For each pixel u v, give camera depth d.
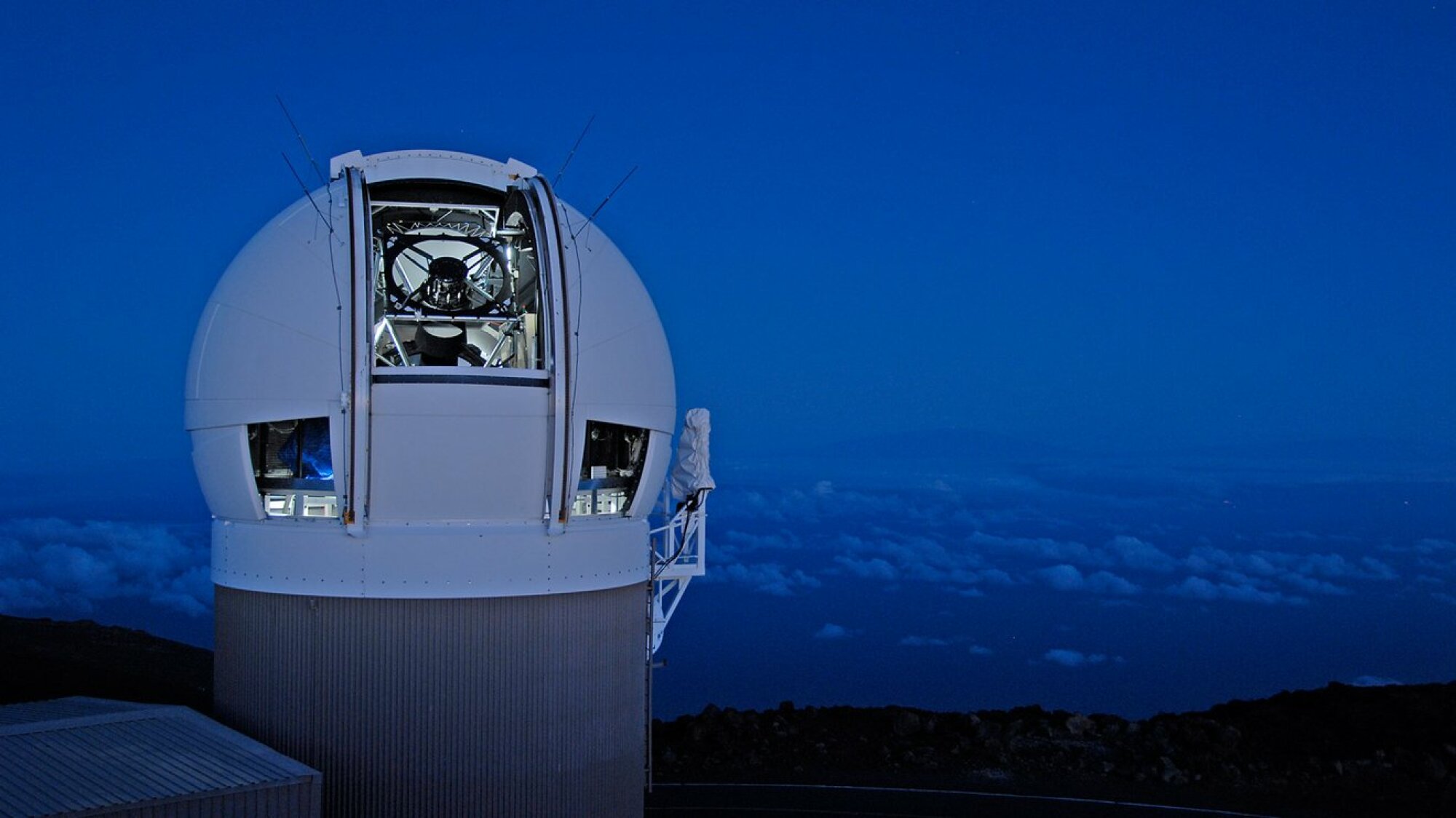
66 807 11.58
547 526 14.20
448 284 14.98
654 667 17.17
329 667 14.08
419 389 13.52
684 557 17.39
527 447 13.90
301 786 12.84
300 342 13.63
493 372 13.71
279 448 14.46
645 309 15.29
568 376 13.84
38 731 13.75
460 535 13.98
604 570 14.91
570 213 15.27
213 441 14.35
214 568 15.05
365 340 13.43
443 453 13.65
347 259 13.72
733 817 21.77
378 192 15.38
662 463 15.72
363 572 13.93
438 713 14.07
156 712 14.61
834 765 25.47
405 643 14.00
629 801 15.55
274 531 14.25
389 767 14.06
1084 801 23.20
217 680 15.18
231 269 14.76
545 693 14.43
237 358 14.00
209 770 12.84
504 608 14.20
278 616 14.27
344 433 13.46
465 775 14.15
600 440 15.13
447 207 15.59
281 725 14.25
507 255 15.66
